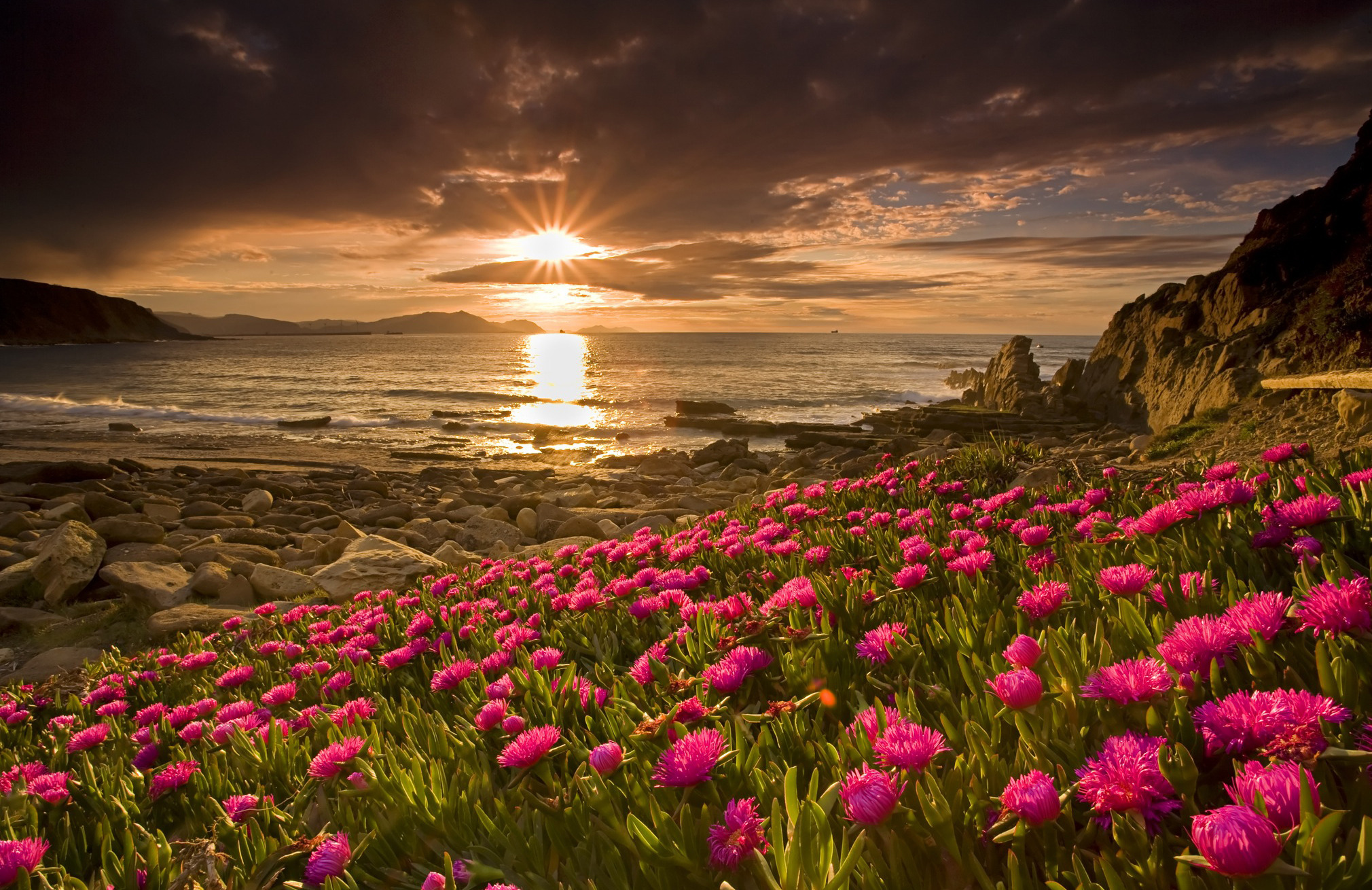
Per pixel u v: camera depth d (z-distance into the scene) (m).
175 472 23.14
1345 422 7.76
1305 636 1.51
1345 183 18.30
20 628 7.99
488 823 1.62
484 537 12.53
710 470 23.75
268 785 2.39
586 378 77.12
